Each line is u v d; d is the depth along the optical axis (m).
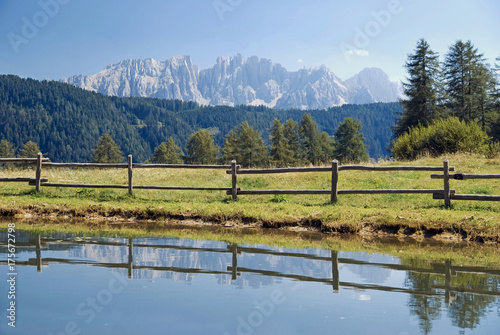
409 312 5.34
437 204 13.60
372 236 11.14
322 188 16.56
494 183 15.94
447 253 9.09
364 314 5.22
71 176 19.64
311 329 4.71
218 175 19.75
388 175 18.11
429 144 24.91
